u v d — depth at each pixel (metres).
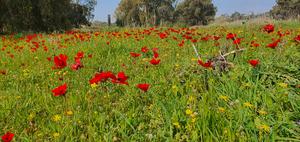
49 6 33.44
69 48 11.25
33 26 33.12
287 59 5.65
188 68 5.93
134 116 4.34
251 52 6.48
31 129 4.21
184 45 10.31
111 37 14.05
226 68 5.42
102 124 4.16
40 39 16.36
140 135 3.84
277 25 21.91
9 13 31.39
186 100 4.56
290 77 4.72
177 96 4.82
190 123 3.76
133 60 8.35
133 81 5.93
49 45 13.09
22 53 10.80
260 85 4.48
